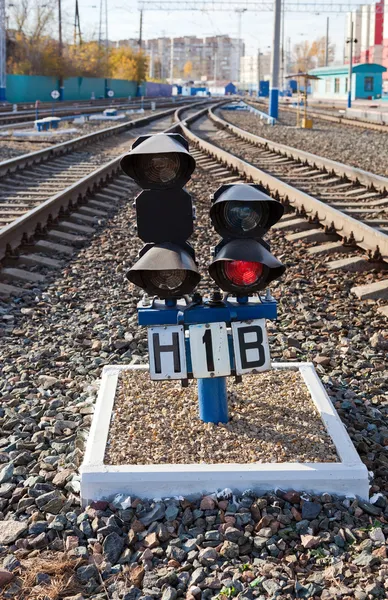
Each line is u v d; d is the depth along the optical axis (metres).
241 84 165.38
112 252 9.06
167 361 3.64
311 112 50.50
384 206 11.52
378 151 21.06
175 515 3.29
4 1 60.50
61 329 6.09
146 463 3.56
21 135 27.20
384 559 2.99
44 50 73.06
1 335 5.93
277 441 3.77
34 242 9.02
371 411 4.45
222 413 3.95
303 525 3.22
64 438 4.11
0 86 60.91
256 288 3.62
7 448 4.01
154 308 3.69
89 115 43.59
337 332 5.89
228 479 3.43
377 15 82.62
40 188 13.60
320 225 10.19
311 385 4.40
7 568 2.98
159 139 3.52
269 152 21.06
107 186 14.98
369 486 3.47
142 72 103.88
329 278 7.56
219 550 3.07
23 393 4.77
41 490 3.56
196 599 2.81
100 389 4.36
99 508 3.37
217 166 18.42
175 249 3.60
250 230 3.60
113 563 3.04
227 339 3.65
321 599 2.77
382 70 67.50
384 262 7.92
